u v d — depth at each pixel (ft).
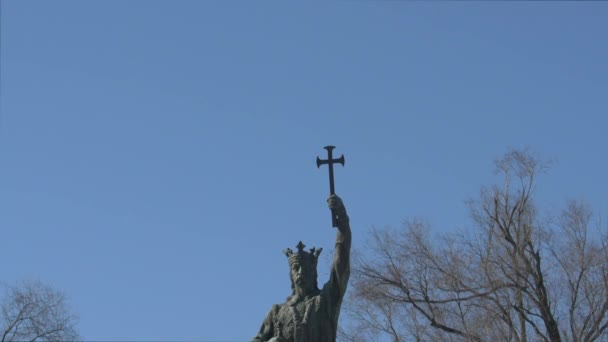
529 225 172.55
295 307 94.94
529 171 177.06
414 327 174.19
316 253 97.30
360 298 176.76
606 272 168.66
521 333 166.61
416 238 185.88
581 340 168.04
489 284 168.66
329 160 98.53
